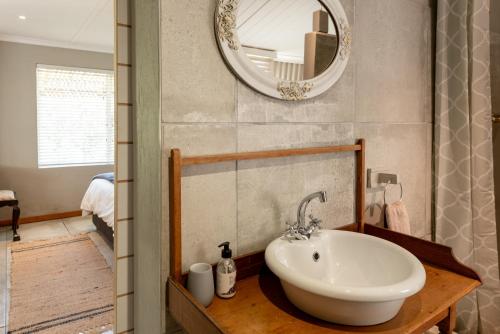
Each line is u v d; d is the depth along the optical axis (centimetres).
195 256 106
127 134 106
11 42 401
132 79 106
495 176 199
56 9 317
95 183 368
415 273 91
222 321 91
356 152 147
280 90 118
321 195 119
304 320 91
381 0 153
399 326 88
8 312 218
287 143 125
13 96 407
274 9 115
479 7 171
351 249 119
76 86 446
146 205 103
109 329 201
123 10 103
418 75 176
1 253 319
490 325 180
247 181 116
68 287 251
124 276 110
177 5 97
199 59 102
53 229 398
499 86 195
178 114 99
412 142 176
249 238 118
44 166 436
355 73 145
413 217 181
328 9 129
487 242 179
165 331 101
